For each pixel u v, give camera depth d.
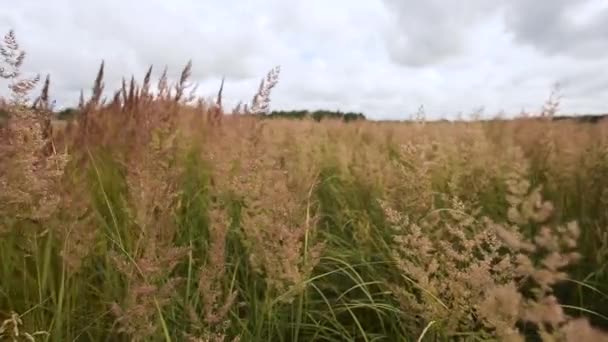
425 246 2.26
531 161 4.94
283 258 2.46
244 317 2.92
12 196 2.25
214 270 2.21
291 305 2.78
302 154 5.21
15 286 2.60
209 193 3.47
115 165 3.46
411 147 3.22
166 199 2.27
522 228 3.01
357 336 2.89
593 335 1.27
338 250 3.59
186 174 3.97
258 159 2.92
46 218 2.45
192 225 3.36
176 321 2.41
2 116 2.31
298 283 2.47
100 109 3.86
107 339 2.37
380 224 3.94
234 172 3.28
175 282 2.14
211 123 4.42
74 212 2.47
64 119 3.50
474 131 5.30
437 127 6.02
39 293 2.37
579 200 4.25
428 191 3.14
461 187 4.03
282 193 2.65
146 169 2.32
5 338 2.08
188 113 4.56
